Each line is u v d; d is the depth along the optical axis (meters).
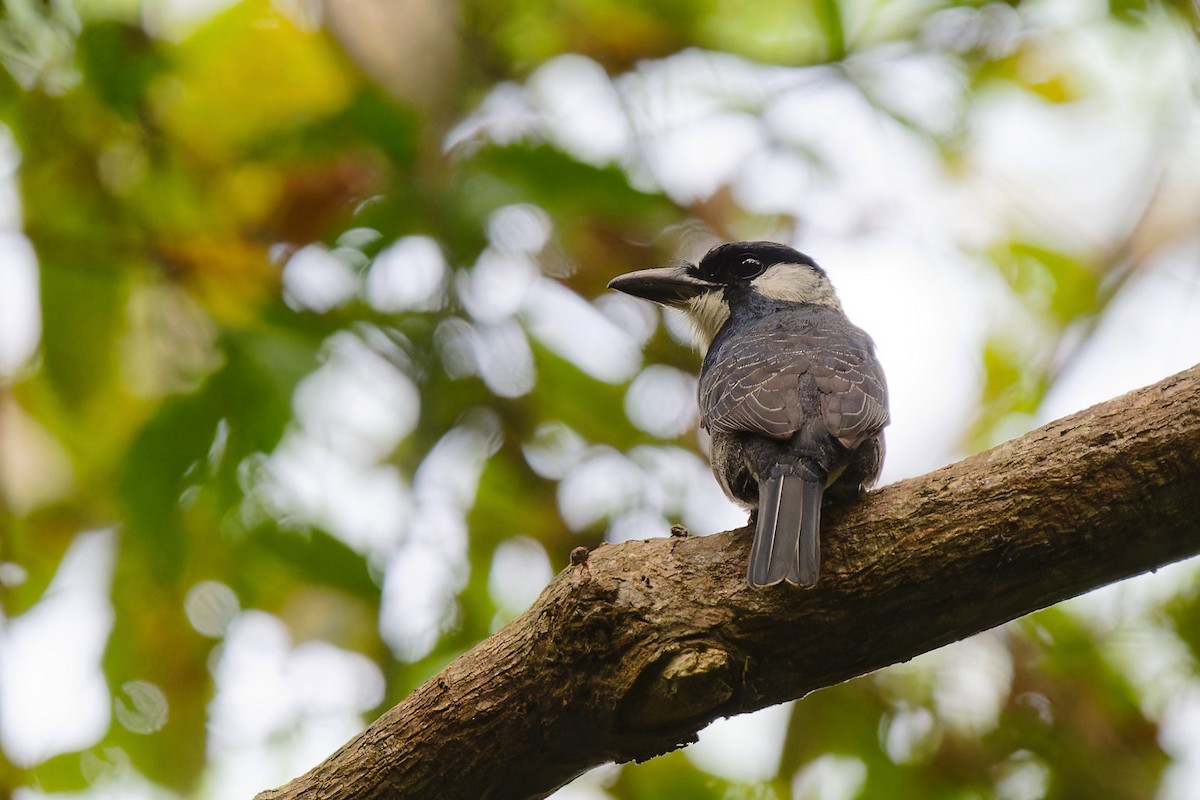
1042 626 10.51
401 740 6.65
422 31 10.59
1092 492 6.32
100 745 10.18
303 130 10.03
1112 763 10.08
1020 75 11.93
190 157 10.34
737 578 6.55
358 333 10.12
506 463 10.31
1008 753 10.20
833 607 6.49
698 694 6.33
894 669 10.47
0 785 9.55
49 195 10.14
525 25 11.32
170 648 10.19
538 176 10.01
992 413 11.55
